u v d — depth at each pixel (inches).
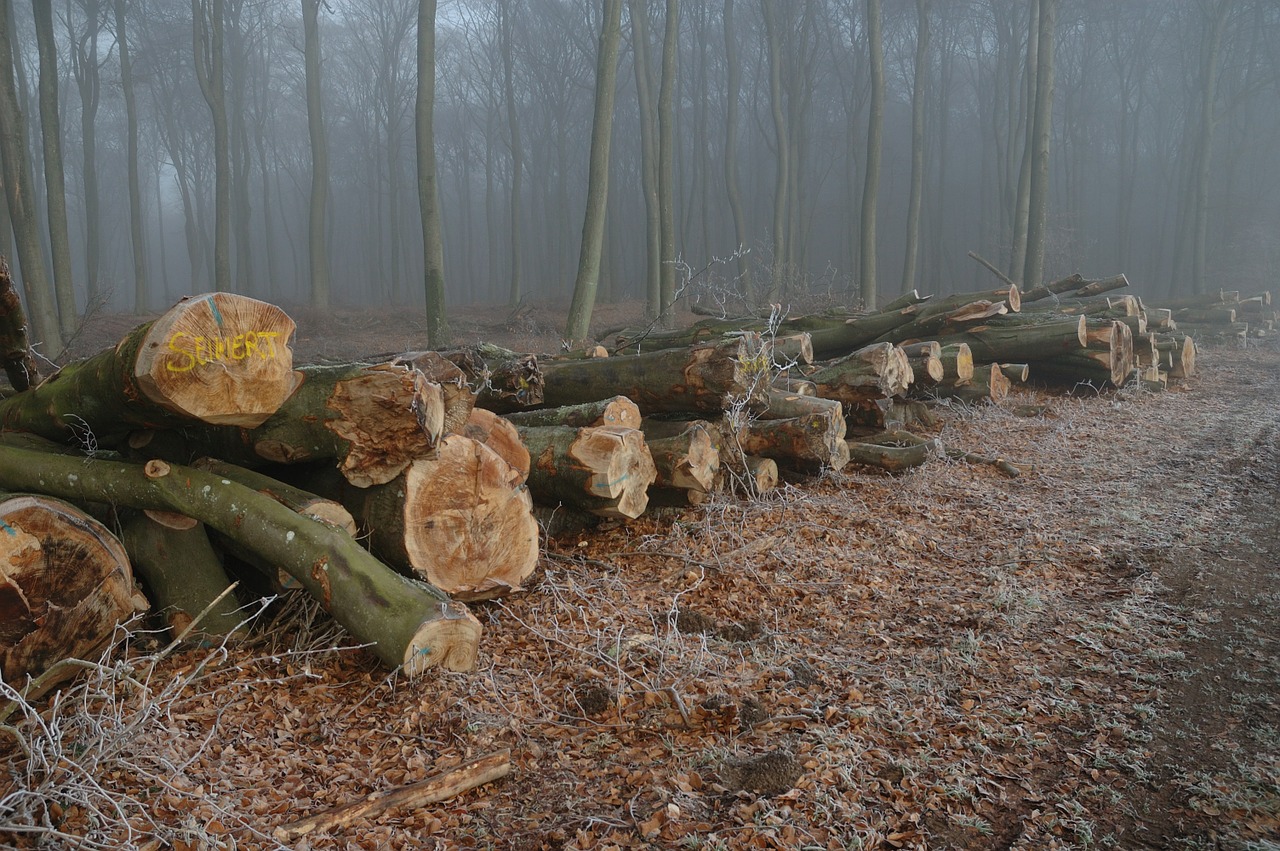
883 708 147.2
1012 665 164.2
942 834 115.3
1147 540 235.6
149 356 143.3
